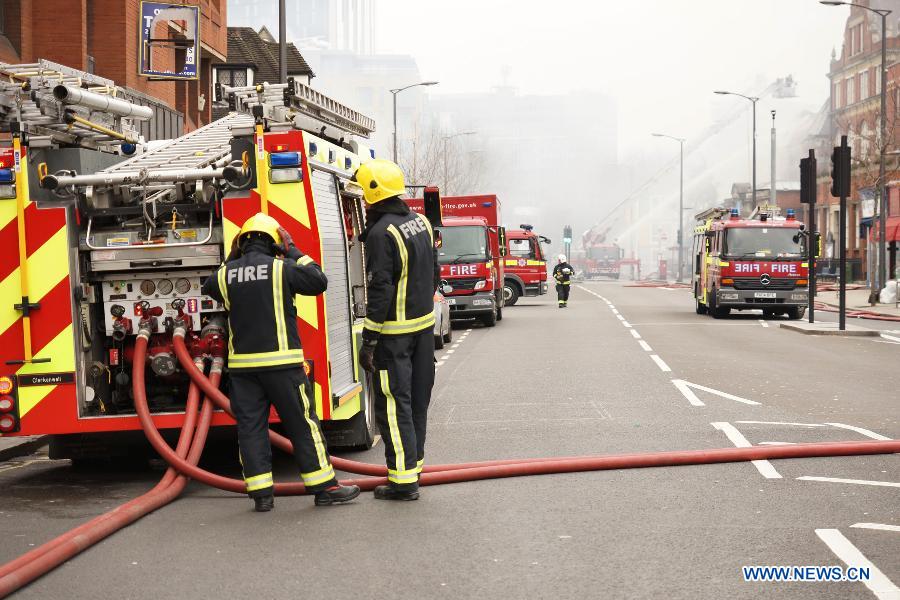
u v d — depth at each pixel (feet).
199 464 31.96
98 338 29.14
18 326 28.04
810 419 37.81
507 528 22.54
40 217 27.91
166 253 28.12
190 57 87.81
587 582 18.53
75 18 79.51
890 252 138.00
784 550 20.45
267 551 21.04
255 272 24.73
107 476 30.71
